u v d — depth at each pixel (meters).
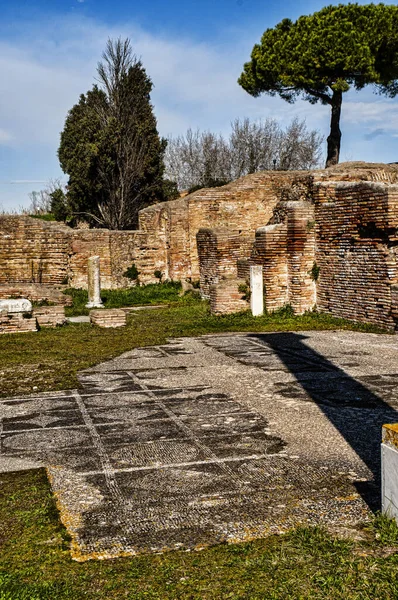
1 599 3.13
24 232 25.22
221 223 25.41
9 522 4.20
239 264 17.86
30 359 10.71
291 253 16.11
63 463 5.42
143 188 38.06
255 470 5.10
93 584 3.36
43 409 7.36
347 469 5.05
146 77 38.75
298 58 29.95
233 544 3.79
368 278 14.03
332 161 32.12
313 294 16.17
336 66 29.31
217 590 3.27
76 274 25.84
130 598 3.22
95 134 35.50
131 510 4.36
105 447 5.84
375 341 11.88
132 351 11.44
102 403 7.58
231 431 6.25
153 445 5.86
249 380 8.68
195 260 25.41
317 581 3.32
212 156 55.62
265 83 32.59
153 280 27.02
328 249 15.53
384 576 3.35
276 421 6.55
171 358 10.59
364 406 7.05
